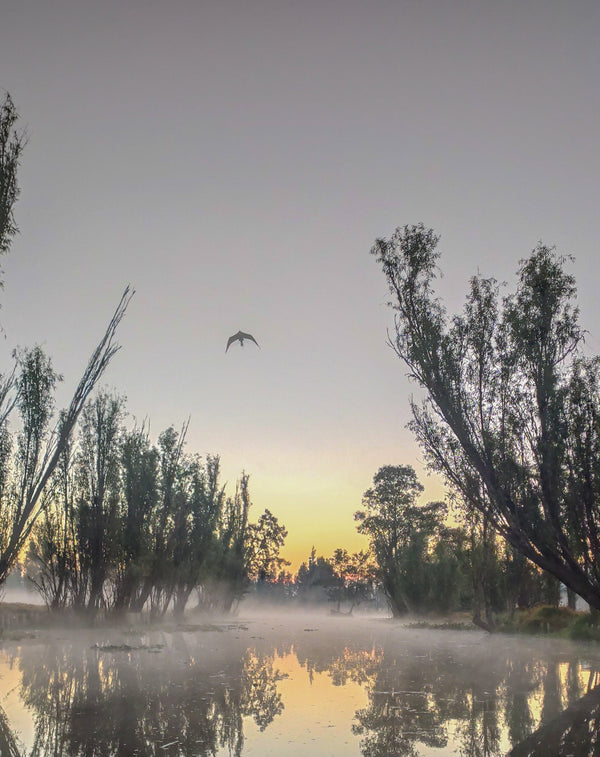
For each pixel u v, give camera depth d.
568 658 25.72
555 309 26.33
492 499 25.64
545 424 25.36
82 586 36.19
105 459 37.50
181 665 22.70
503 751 10.98
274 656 27.72
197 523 52.59
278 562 87.50
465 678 20.11
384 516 74.38
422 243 27.52
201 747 11.24
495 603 45.03
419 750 11.08
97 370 20.75
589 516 24.83
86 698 15.84
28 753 10.76
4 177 16.92
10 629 34.31
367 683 19.19
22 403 25.48
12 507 23.12
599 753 10.80
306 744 11.48
